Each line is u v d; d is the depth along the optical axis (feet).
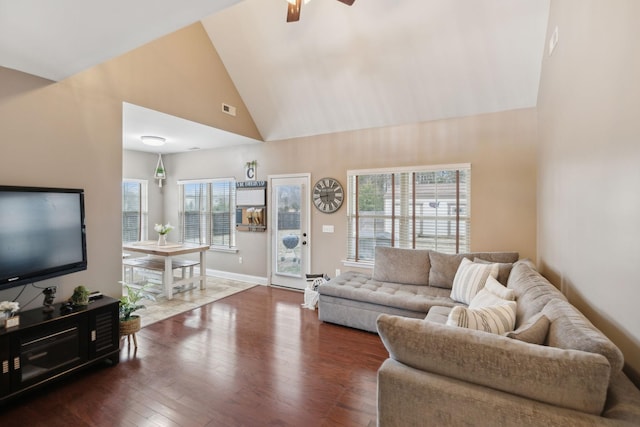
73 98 9.57
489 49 10.84
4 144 8.19
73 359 8.05
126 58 11.02
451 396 4.08
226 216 19.79
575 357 3.67
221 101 14.99
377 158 14.76
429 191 13.71
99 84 10.22
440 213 13.51
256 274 18.54
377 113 14.21
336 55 12.87
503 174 12.26
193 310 13.73
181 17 6.19
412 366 4.55
